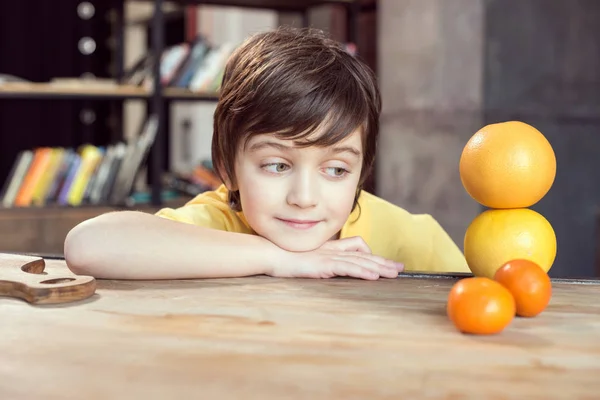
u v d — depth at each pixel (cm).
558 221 335
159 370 48
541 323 61
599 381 47
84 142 528
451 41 330
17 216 295
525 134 78
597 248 339
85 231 82
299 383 46
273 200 87
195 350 52
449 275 82
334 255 85
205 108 575
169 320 60
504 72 321
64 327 58
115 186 321
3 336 55
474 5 319
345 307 65
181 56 333
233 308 65
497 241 77
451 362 50
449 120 333
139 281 78
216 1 354
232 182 96
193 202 116
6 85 303
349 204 90
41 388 45
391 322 60
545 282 63
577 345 54
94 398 43
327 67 86
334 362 50
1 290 69
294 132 83
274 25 504
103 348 52
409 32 353
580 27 332
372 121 95
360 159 91
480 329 56
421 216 129
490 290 57
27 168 319
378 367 49
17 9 507
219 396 44
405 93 356
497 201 78
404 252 124
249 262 82
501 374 48
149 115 347
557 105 330
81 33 522
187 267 80
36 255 91
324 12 435
